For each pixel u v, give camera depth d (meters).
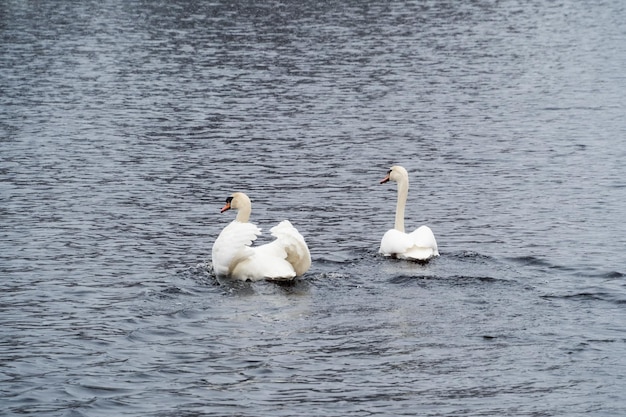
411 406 15.66
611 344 17.89
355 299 20.08
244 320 18.97
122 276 21.78
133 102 43.31
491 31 66.19
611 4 80.50
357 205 28.73
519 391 16.17
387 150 35.72
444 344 17.89
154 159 33.72
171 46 58.06
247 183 30.94
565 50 59.31
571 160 34.34
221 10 73.00
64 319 19.17
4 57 53.56
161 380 16.55
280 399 15.88
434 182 31.50
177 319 19.06
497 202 29.11
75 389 16.20
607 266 22.56
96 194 29.17
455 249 24.20
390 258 23.06
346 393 16.09
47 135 36.91
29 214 26.94
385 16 71.31
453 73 51.59
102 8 73.19
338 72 51.22
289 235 20.97
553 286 20.98
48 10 71.75
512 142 37.12
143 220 26.61
